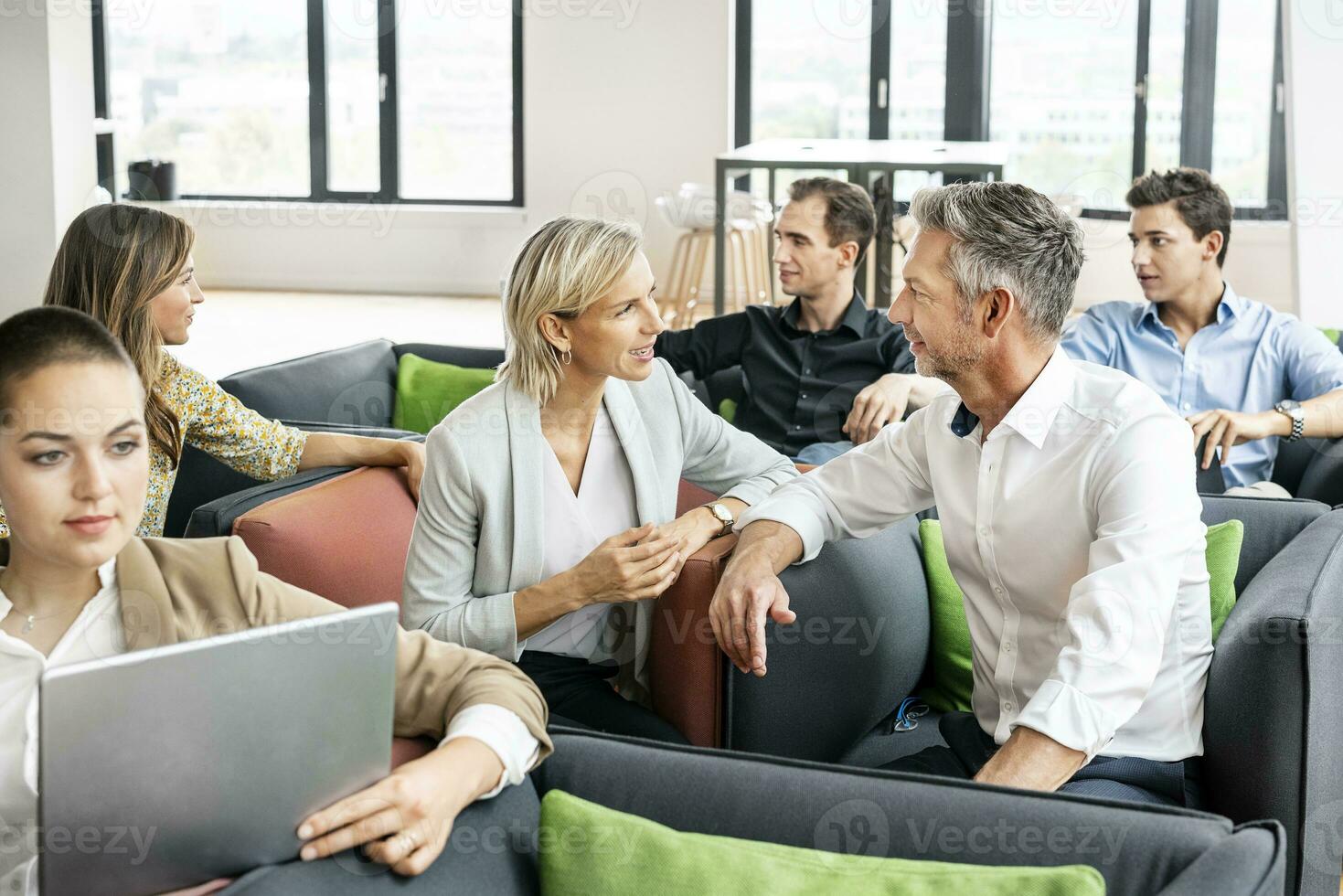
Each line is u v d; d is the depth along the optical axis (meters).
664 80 9.20
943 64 8.60
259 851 1.08
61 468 1.21
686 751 1.36
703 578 1.91
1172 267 3.34
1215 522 2.24
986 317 1.73
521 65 9.55
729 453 2.18
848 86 8.98
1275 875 1.12
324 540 2.04
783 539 1.92
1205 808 1.85
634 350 1.87
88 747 0.98
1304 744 1.70
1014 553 1.82
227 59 9.90
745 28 9.09
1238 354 3.38
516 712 1.27
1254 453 3.31
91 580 1.31
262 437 2.40
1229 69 7.27
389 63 9.77
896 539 2.25
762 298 8.29
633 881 1.21
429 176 9.93
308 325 8.34
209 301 9.35
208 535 2.07
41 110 7.15
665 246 9.34
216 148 10.04
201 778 1.03
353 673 1.09
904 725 2.20
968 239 1.71
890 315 1.84
